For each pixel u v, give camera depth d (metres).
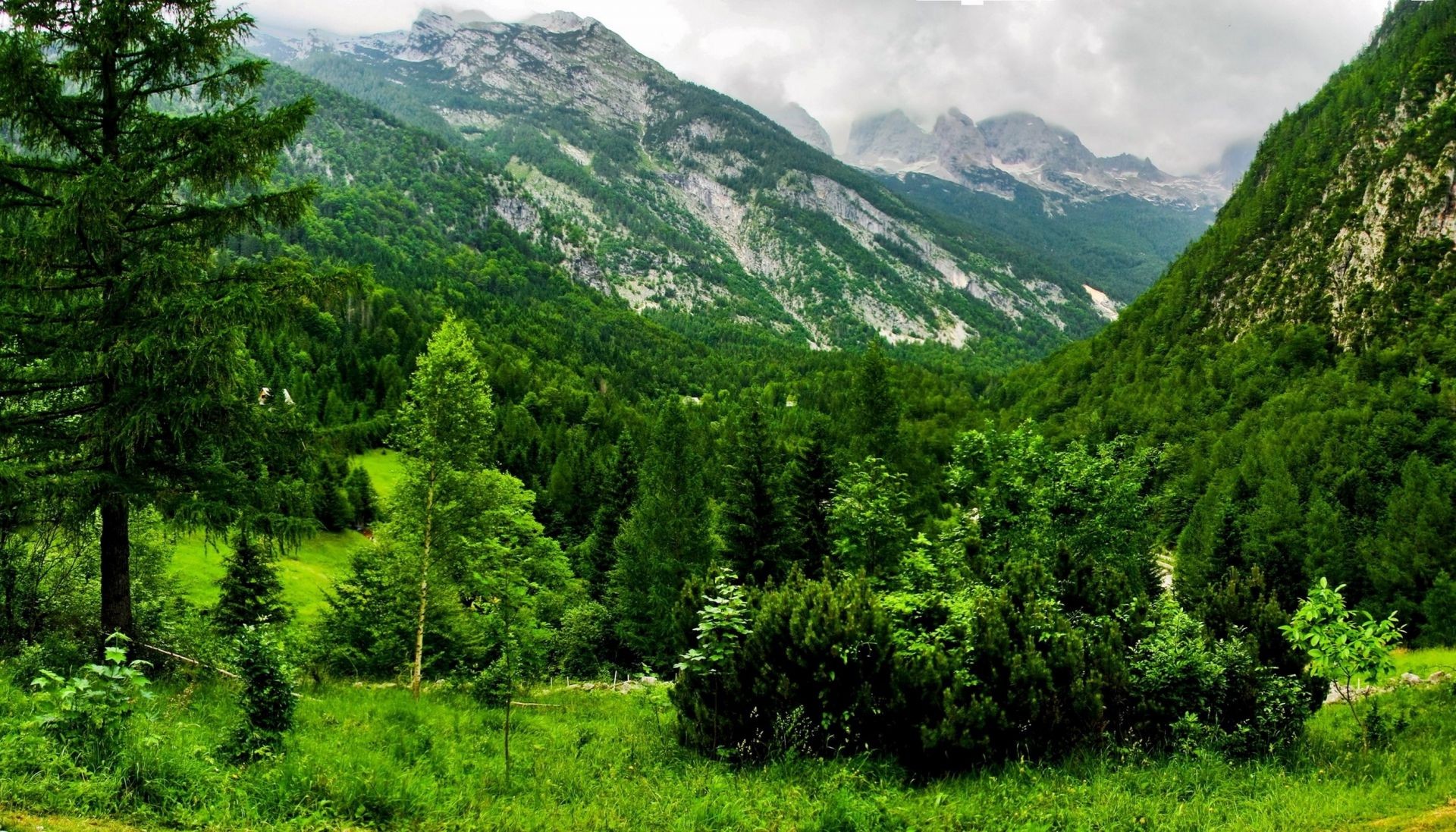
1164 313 129.12
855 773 9.37
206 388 11.45
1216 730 10.54
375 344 111.19
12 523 11.41
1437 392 78.38
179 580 27.02
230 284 11.82
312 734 10.58
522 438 86.50
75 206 10.04
